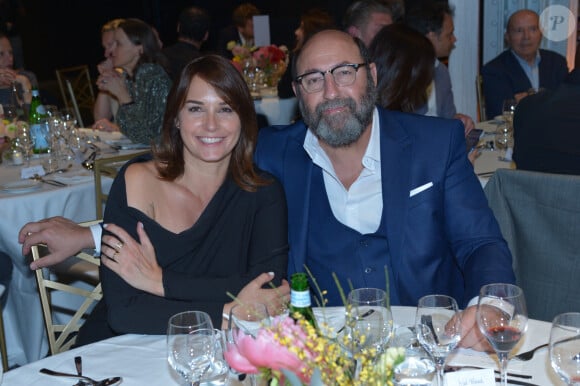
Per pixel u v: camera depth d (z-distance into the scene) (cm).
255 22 707
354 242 219
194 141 200
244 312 138
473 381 136
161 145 209
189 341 137
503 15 616
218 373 144
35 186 324
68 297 325
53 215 321
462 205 215
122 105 407
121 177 205
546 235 245
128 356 160
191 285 189
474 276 199
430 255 213
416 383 129
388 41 291
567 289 245
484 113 553
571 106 291
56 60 1227
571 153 290
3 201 307
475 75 616
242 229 212
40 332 326
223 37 813
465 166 218
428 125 218
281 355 95
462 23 600
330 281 222
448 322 137
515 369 145
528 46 510
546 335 158
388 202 212
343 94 205
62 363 157
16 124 400
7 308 327
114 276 188
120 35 429
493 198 254
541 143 298
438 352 137
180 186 208
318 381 97
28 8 1187
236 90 200
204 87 198
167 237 201
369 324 129
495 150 372
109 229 191
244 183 212
